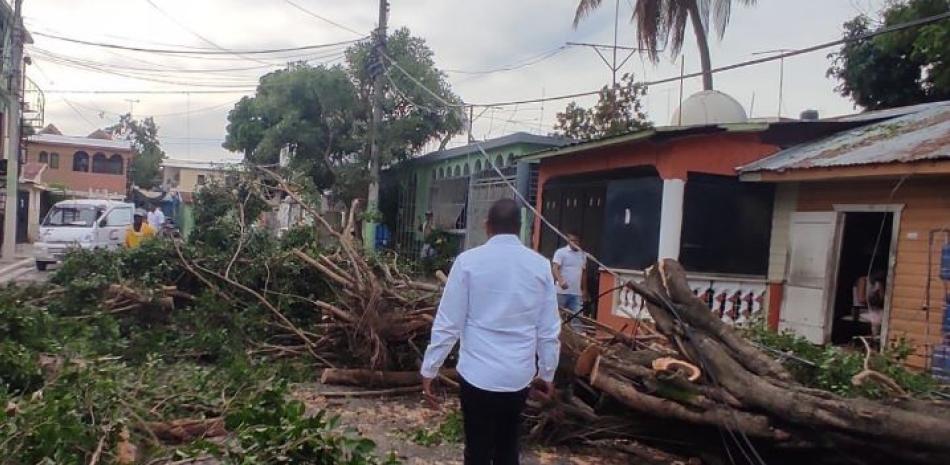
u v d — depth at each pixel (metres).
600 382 5.56
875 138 10.98
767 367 5.13
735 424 4.95
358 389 7.57
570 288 10.55
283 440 3.83
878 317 10.56
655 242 11.95
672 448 5.71
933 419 4.42
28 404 4.34
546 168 16.05
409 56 24.84
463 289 3.89
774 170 10.80
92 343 7.34
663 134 11.41
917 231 9.66
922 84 20.06
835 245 10.94
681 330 5.57
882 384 5.49
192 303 9.81
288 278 9.36
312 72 23.95
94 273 9.34
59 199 37.50
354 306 8.02
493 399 3.84
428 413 6.83
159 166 65.38
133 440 4.48
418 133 24.47
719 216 11.92
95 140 50.41
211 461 4.72
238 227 10.77
